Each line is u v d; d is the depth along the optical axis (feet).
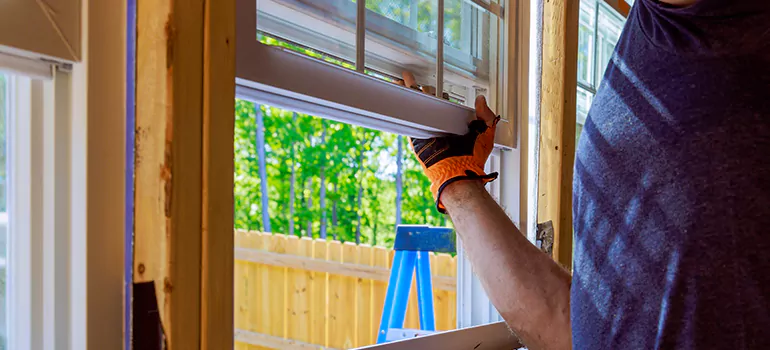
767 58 1.71
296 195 20.21
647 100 1.91
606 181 2.02
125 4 2.14
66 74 2.08
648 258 1.86
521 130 4.61
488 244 2.94
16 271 2.14
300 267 14.12
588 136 2.17
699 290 1.73
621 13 6.70
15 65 1.92
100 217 2.06
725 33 1.74
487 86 4.43
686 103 1.80
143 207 1.99
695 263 1.74
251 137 20.20
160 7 1.95
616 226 1.97
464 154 3.34
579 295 2.12
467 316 4.87
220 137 2.06
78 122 2.05
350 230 19.94
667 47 1.86
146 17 1.99
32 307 2.08
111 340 2.09
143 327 1.96
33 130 2.06
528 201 4.77
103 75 2.07
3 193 2.17
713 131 1.74
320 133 20.16
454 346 3.80
